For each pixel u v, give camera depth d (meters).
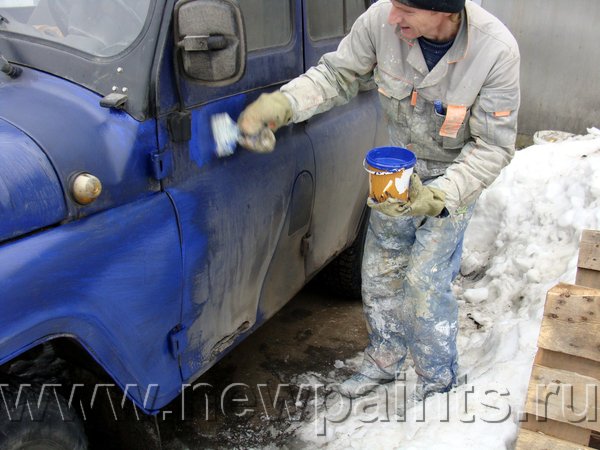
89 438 2.26
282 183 2.50
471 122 2.18
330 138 2.83
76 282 1.71
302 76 2.35
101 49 1.92
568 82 5.88
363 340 3.51
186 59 1.85
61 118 1.77
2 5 2.13
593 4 5.51
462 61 2.08
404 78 2.23
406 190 1.98
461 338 3.27
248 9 2.30
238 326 2.48
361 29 2.29
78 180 1.69
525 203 4.02
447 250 2.44
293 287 2.84
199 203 2.09
